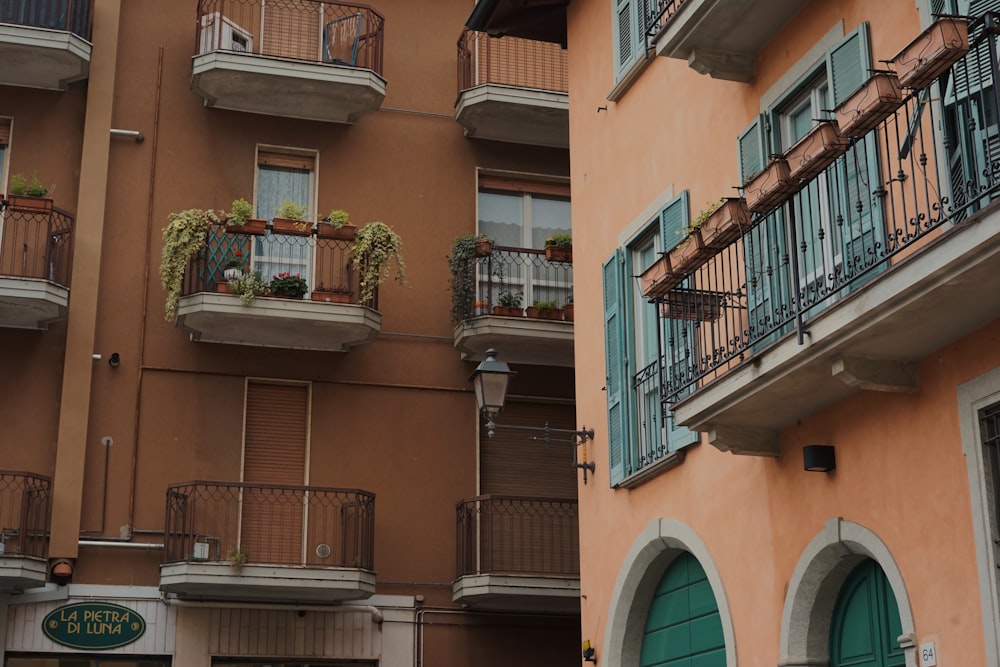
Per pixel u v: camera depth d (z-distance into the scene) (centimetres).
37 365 1692
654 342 1239
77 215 1731
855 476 920
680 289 1035
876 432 902
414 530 1770
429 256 1875
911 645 839
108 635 1625
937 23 718
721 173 1127
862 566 941
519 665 1762
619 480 1255
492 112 1881
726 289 1099
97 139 1762
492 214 1928
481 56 1938
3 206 1672
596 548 1309
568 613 1802
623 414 1252
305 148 1866
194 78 1789
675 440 1167
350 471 1772
